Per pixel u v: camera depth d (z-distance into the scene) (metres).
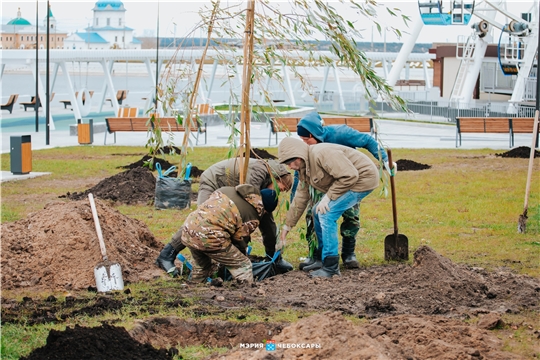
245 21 7.76
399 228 10.87
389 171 8.37
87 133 23.94
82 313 6.23
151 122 8.48
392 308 6.50
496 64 40.56
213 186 8.35
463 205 12.80
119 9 128.25
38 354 5.00
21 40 110.38
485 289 7.09
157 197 12.27
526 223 10.48
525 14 33.00
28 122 34.12
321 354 4.70
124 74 121.50
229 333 5.89
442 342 5.30
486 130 23.42
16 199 13.05
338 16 7.39
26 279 7.21
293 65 7.84
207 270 7.70
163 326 5.96
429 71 101.69
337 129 8.34
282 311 6.37
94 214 7.78
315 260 8.47
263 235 8.31
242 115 7.82
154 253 8.44
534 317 6.42
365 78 7.61
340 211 7.84
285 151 7.76
